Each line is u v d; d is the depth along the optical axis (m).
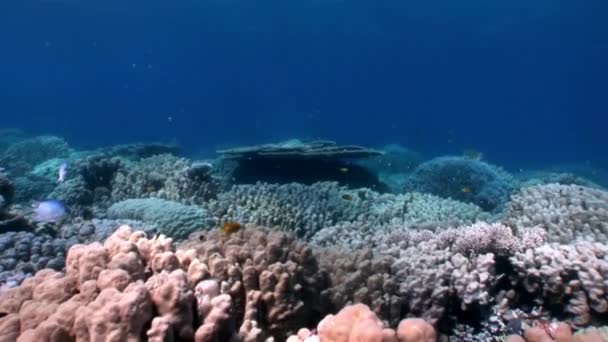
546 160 52.44
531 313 4.53
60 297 2.84
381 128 76.31
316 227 8.19
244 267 3.64
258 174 13.23
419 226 7.27
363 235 7.13
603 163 49.38
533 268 4.48
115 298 2.38
